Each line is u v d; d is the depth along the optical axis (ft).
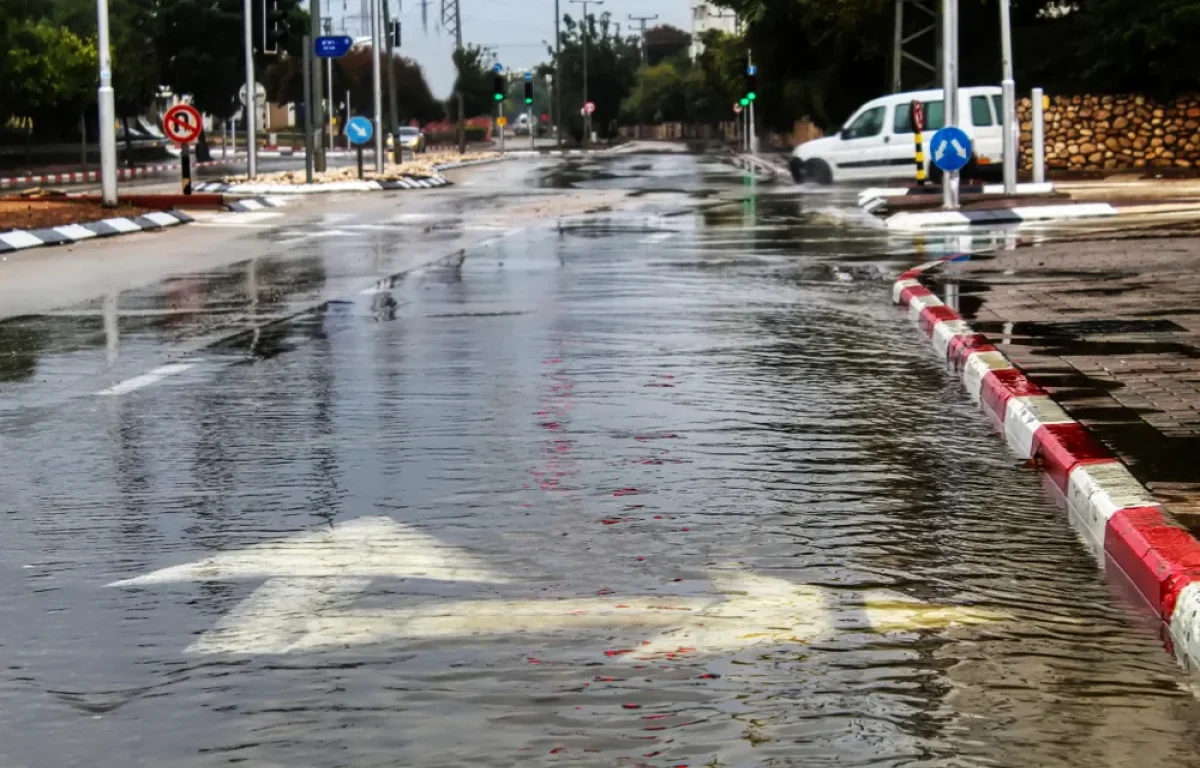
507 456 29.99
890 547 23.35
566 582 21.47
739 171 196.65
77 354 44.96
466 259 74.90
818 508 25.77
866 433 32.24
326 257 77.56
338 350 44.96
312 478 28.35
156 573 22.21
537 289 60.70
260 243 87.71
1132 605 20.44
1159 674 17.70
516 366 41.32
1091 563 22.57
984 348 40.04
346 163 262.47
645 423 33.24
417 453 30.35
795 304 55.21
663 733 15.83
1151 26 149.18
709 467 28.91
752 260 72.59
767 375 39.75
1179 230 79.51
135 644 18.95
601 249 79.77
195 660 18.31
